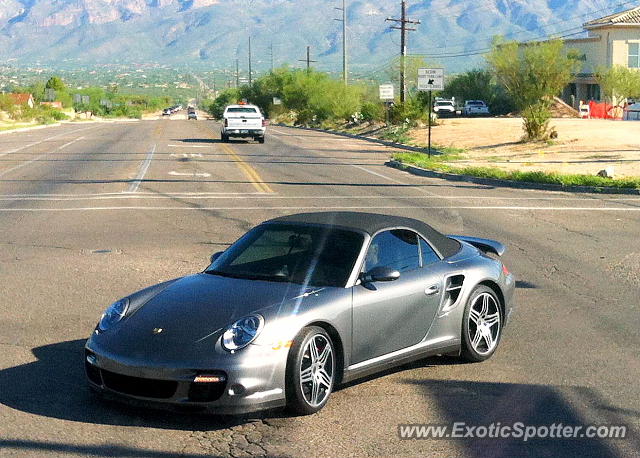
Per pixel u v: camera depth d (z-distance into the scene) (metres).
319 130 65.12
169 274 10.55
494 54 41.44
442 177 24.67
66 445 5.09
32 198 18.69
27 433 5.27
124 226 14.57
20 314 8.50
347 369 6.02
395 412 5.80
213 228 14.38
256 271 6.32
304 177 24.20
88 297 9.28
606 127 40.19
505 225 15.11
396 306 6.32
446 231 14.27
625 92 60.03
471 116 68.50
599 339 7.82
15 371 6.61
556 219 15.94
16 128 62.94
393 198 19.22
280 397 5.46
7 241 12.99
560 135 36.94
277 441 5.23
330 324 5.80
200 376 5.26
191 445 5.14
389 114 52.41
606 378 6.64
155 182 22.27
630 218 16.14
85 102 157.00
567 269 11.16
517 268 11.21
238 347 5.36
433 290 6.65
